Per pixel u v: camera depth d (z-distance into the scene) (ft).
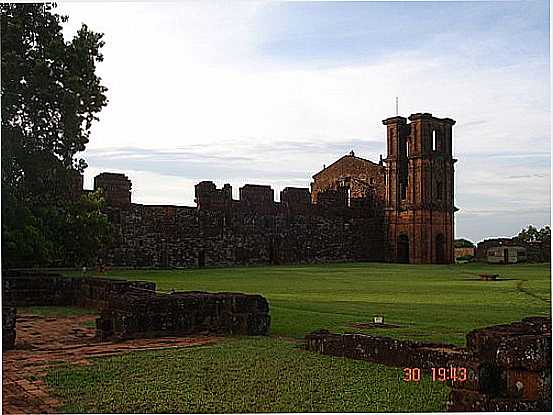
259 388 27.25
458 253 287.89
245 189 194.59
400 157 214.90
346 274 126.52
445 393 26.12
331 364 32.01
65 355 35.24
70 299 69.41
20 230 69.21
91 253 84.02
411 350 30.76
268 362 32.58
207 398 25.75
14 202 70.74
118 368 31.24
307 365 31.76
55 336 43.68
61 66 80.33
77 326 49.42
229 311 43.57
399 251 212.23
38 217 74.02
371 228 221.46
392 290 83.46
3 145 75.56
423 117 208.23
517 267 163.63
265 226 197.16
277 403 24.99
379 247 221.46
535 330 25.45
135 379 28.91
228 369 30.89
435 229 207.82
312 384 27.86
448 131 214.69
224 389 27.07
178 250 175.63
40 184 80.53
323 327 46.32
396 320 50.19
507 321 49.26
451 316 52.80
